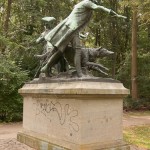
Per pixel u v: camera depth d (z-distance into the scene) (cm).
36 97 779
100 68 744
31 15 1864
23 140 819
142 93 2420
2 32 1844
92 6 689
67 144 644
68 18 720
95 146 630
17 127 1245
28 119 822
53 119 705
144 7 1653
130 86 2503
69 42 720
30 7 1884
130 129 1215
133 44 2288
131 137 1027
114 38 2677
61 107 677
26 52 1738
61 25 733
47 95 718
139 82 2416
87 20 715
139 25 2512
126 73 2509
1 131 1121
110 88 656
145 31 2638
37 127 771
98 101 645
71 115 643
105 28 2659
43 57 821
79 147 611
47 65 757
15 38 1873
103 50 747
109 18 2550
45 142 712
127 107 2125
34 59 1712
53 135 702
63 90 648
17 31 1897
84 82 625
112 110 671
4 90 1384
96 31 2703
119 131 683
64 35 701
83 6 695
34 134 781
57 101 691
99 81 648
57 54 740
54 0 1912
